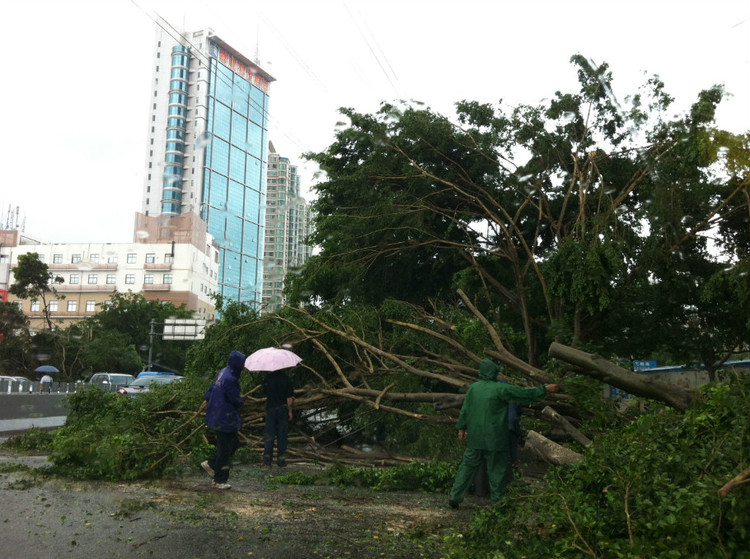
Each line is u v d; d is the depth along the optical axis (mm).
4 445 10656
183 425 7863
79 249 93750
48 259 93938
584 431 6660
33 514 4684
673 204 8047
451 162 11148
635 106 9844
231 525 4602
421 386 9086
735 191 7809
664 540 2803
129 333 60062
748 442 3348
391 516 5262
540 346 10414
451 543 4012
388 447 9492
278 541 4184
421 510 5586
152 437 8203
